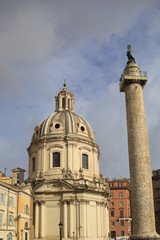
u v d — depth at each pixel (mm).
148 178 45906
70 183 61594
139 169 46062
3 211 44938
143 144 47594
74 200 60844
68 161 65375
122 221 101312
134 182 45906
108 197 71750
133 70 52062
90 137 71438
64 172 63438
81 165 66938
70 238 58000
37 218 60469
